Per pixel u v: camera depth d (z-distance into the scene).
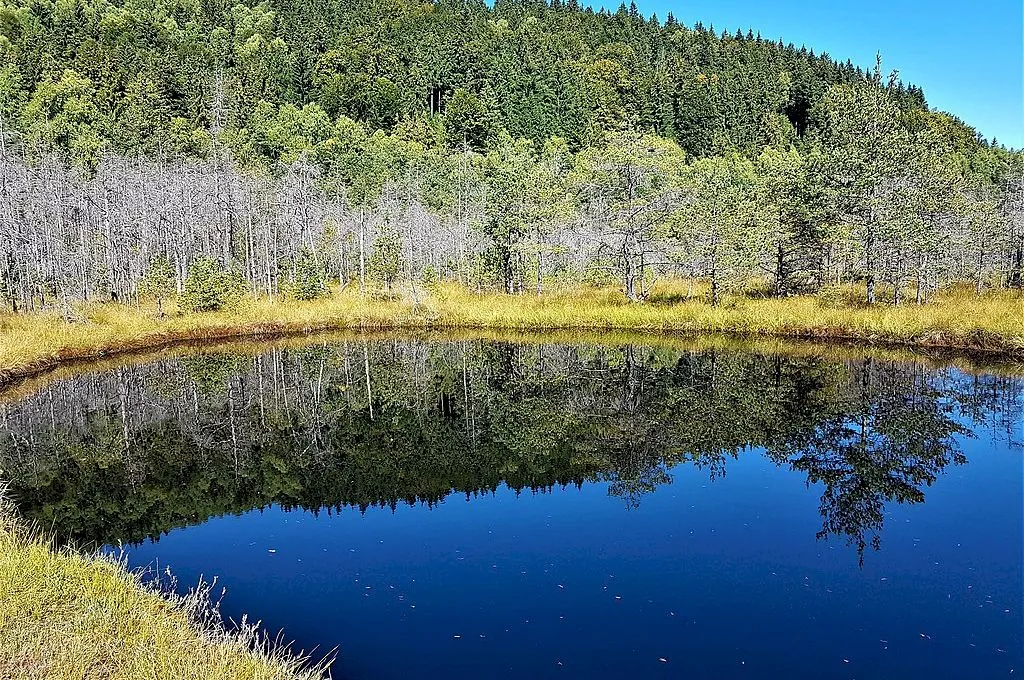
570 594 9.34
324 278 50.38
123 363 27.16
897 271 32.31
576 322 35.47
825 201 35.88
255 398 22.23
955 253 37.47
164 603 8.04
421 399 22.14
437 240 55.41
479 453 16.44
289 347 31.34
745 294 39.78
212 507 12.95
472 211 61.78
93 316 33.66
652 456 15.82
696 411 19.73
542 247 43.09
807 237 35.78
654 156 42.78
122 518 12.36
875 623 8.50
